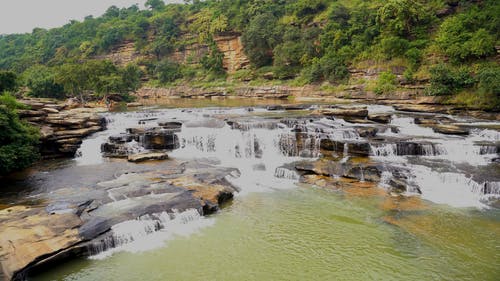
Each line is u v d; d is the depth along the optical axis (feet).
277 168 70.49
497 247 40.34
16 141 66.39
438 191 58.39
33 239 37.83
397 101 140.97
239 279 35.09
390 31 174.40
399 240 42.52
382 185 61.52
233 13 297.12
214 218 50.01
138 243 42.11
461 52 136.26
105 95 182.60
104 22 445.37
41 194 55.11
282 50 226.38
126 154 83.15
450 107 117.70
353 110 104.94
